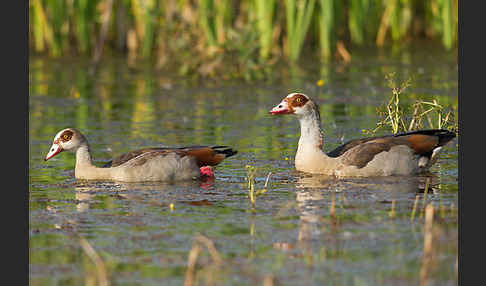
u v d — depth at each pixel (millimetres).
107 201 13898
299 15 30047
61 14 31828
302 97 16078
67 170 16578
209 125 20719
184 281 9938
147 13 30797
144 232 11930
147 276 10125
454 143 18312
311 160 16000
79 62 31422
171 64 30859
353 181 15219
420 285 9680
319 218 12477
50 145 18672
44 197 14227
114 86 27031
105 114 22359
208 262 10586
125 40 33250
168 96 25234
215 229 11992
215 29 29125
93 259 10781
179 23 29953
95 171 15766
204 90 26266
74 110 22984
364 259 10562
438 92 24203
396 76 27312
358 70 28750
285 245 11180
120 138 19141
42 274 10250
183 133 19672
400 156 15703
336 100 23766
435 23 34344
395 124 18047
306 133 16156
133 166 15602
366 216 12539
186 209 13234
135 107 23438
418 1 35656
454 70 28234
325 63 30297
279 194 14180
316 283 9781
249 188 14711
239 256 10766
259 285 9773
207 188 14828
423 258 10523
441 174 15703
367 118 21078
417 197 13711
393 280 9836
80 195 14383
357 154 15766
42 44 33062
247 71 28109
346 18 33719
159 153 15664
